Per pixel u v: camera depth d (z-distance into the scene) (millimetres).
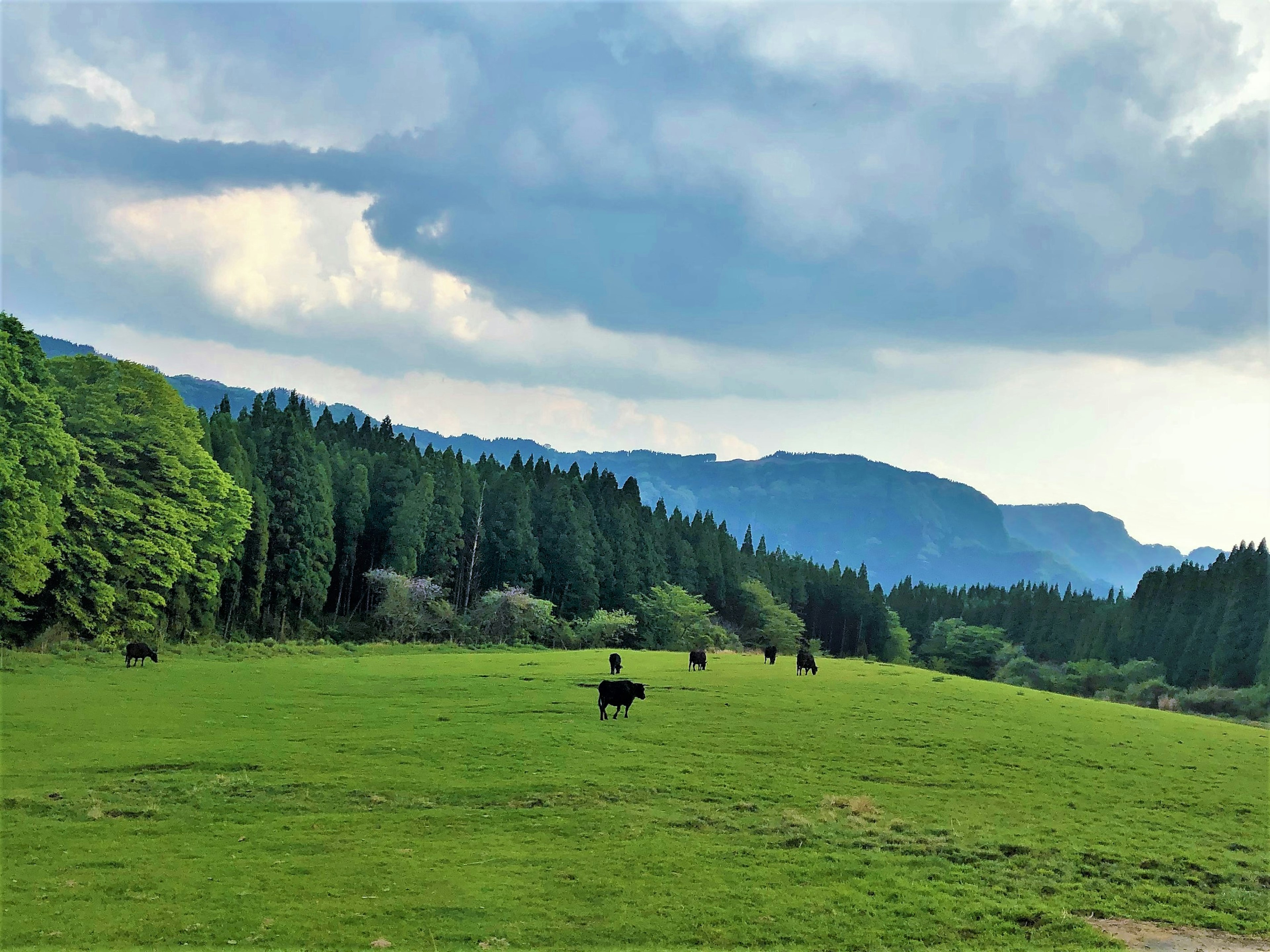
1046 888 20500
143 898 17469
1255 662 122000
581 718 37781
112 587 61281
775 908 18297
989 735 38219
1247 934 18516
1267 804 30047
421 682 49844
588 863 20422
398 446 150250
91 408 63219
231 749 29688
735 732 35781
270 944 15695
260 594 91375
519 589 109625
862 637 182625
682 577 145000
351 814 23453
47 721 33375
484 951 15789
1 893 17359
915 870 21141
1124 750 38188
